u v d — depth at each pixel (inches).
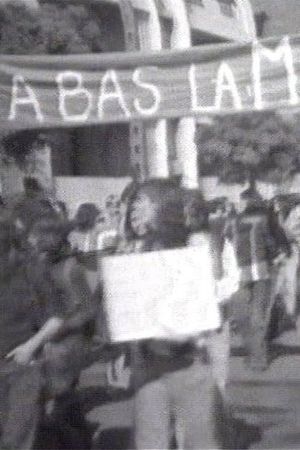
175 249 213.9
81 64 287.9
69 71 289.3
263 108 275.1
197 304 213.9
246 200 426.3
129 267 214.4
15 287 256.1
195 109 281.1
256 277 418.9
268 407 338.0
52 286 252.8
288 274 502.0
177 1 498.6
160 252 213.9
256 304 419.2
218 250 300.8
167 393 219.0
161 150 480.4
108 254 246.8
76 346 256.1
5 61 291.6
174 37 506.0
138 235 226.1
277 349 457.7
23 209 260.7
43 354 256.2
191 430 220.4
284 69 272.4
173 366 218.1
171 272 213.9
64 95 289.7
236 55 274.4
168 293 214.1
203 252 213.6
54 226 257.0
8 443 257.9
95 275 276.2
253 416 324.2
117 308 215.0
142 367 220.1
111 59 284.8
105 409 331.3
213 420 220.8
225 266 302.4
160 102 282.7
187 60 277.9
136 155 482.9
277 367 416.8
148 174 479.2
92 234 387.9
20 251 257.6
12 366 255.1
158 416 219.6
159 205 225.0
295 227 518.3
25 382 255.8
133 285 214.2
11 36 682.2
